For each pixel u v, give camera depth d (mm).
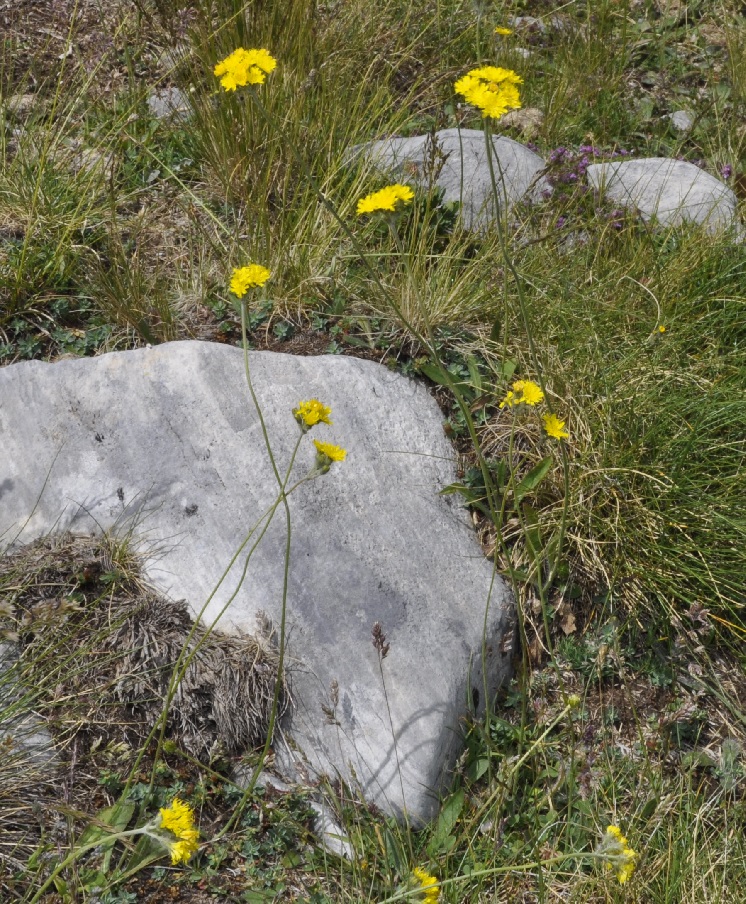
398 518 2855
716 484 3096
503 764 2523
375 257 3596
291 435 2893
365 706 2574
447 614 2730
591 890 2342
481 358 3314
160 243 3666
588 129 4824
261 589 2680
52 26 4477
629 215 3908
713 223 3979
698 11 5691
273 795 2518
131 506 2791
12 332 3279
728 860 2424
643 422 3133
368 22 4656
